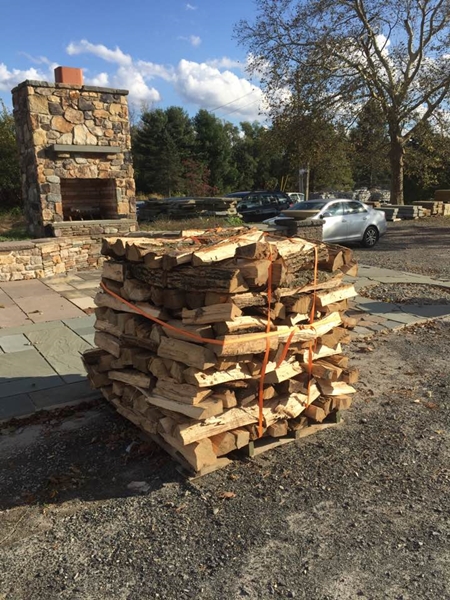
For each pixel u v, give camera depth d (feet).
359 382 16.53
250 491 10.53
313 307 11.76
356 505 10.03
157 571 8.35
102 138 39.47
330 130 77.51
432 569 8.29
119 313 12.48
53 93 37.01
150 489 10.66
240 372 10.84
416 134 82.64
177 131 156.35
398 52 76.02
